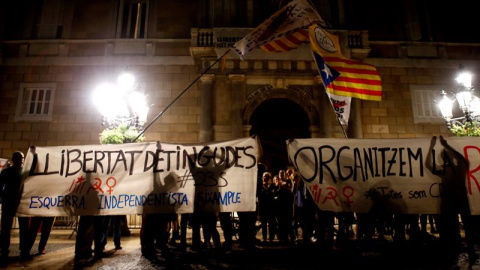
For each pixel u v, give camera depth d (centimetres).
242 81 1324
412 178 564
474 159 562
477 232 689
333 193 566
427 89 1409
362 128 1352
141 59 1397
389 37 1474
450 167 563
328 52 785
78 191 578
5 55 1411
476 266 489
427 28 1488
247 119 1302
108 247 716
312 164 580
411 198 557
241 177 580
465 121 923
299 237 898
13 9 1469
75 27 1451
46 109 1362
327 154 582
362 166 573
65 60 1398
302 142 589
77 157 594
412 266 495
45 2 1473
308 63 1354
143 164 592
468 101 886
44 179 583
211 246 696
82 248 570
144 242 592
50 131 1339
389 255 582
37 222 593
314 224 748
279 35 789
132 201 574
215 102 1316
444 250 622
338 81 768
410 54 1444
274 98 1335
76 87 1375
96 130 1334
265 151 1453
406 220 706
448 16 1512
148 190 578
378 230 776
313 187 572
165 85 1370
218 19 1391
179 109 1347
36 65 1396
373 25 1482
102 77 1380
